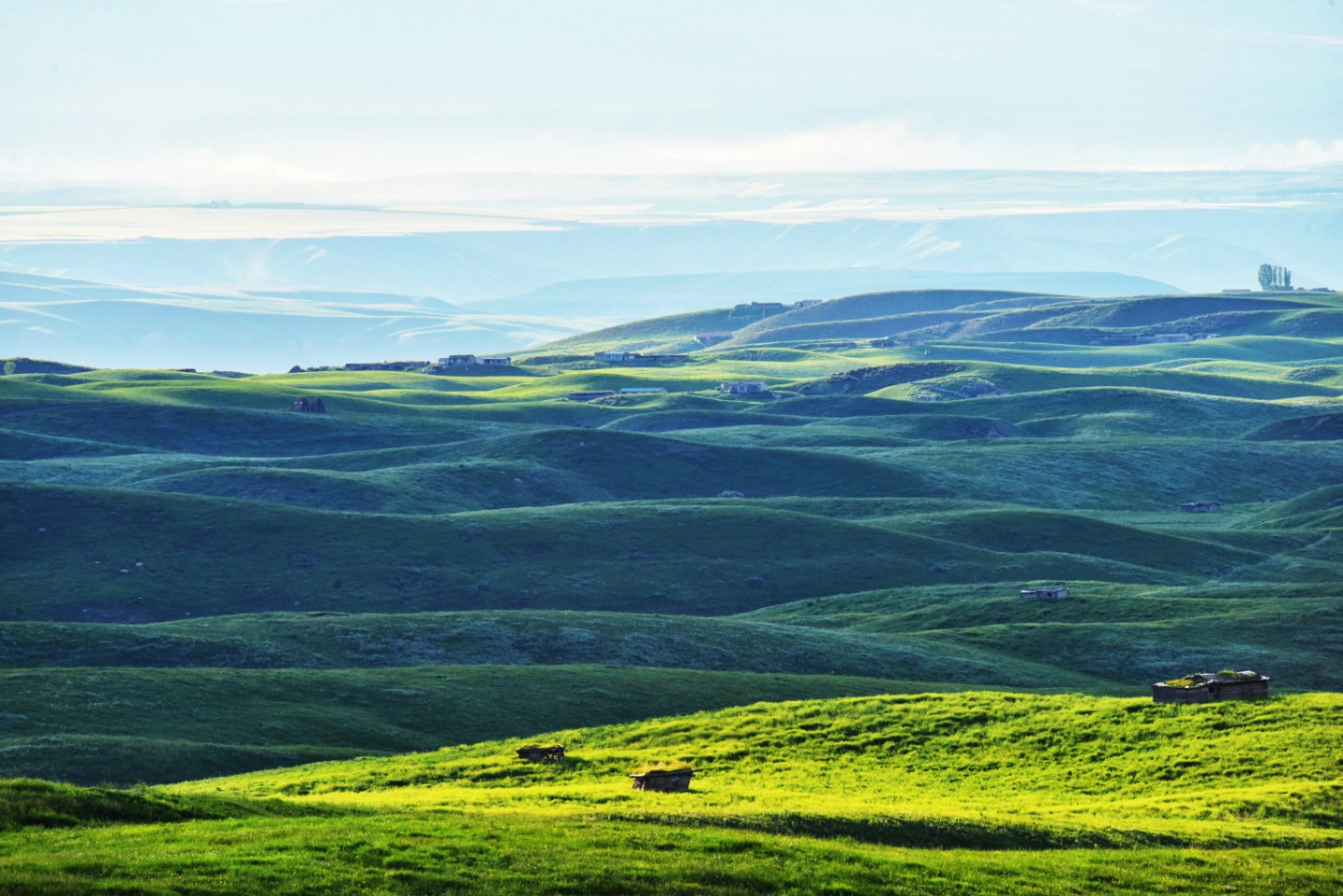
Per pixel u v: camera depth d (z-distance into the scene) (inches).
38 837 2319.1
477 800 3149.6
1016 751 3964.1
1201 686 4215.1
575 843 2516.0
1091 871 2674.7
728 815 2906.0
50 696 5280.5
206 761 4699.8
